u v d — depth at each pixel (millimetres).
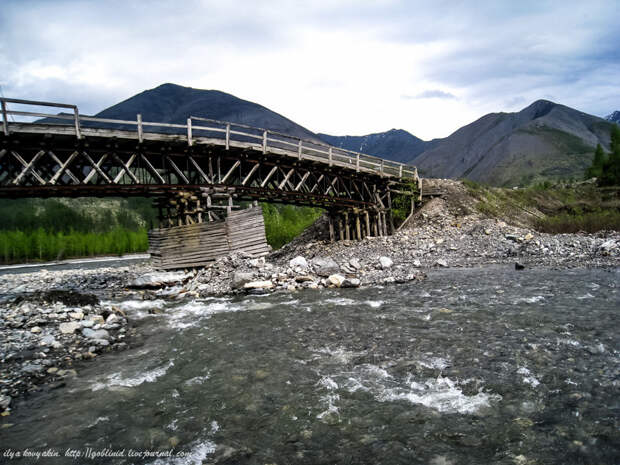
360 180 31094
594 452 4734
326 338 9836
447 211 33844
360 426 5574
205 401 6539
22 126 14648
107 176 17734
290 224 52438
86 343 9773
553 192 45500
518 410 5844
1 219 150500
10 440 5367
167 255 21328
